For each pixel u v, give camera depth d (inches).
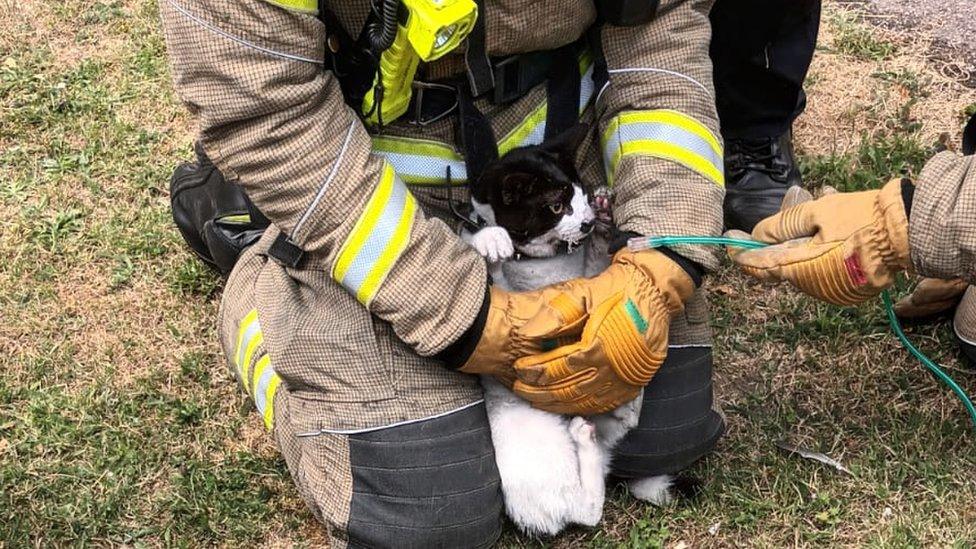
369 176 69.7
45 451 84.9
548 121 76.5
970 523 77.3
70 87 116.0
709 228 72.8
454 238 71.5
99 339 93.4
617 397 72.6
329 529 74.9
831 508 78.0
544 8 70.6
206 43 65.7
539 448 74.1
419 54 64.9
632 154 74.5
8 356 92.0
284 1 65.0
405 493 72.8
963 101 110.3
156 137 110.3
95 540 79.7
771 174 99.8
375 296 69.9
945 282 85.6
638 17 72.2
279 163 68.4
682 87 74.6
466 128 73.6
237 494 81.8
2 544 78.7
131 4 126.9
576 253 77.5
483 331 70.7
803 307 92.7
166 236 101.0
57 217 102.0
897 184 68.6
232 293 83.7
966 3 121.5
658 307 71.0
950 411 84.6
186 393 89.2
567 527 79.0
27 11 125.8
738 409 86.2
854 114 110.1
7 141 110.9
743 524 78.1
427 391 73.9
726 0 91.4
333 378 73.9
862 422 84.4
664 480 79.7
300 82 67.4
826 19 120.6
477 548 74.9
